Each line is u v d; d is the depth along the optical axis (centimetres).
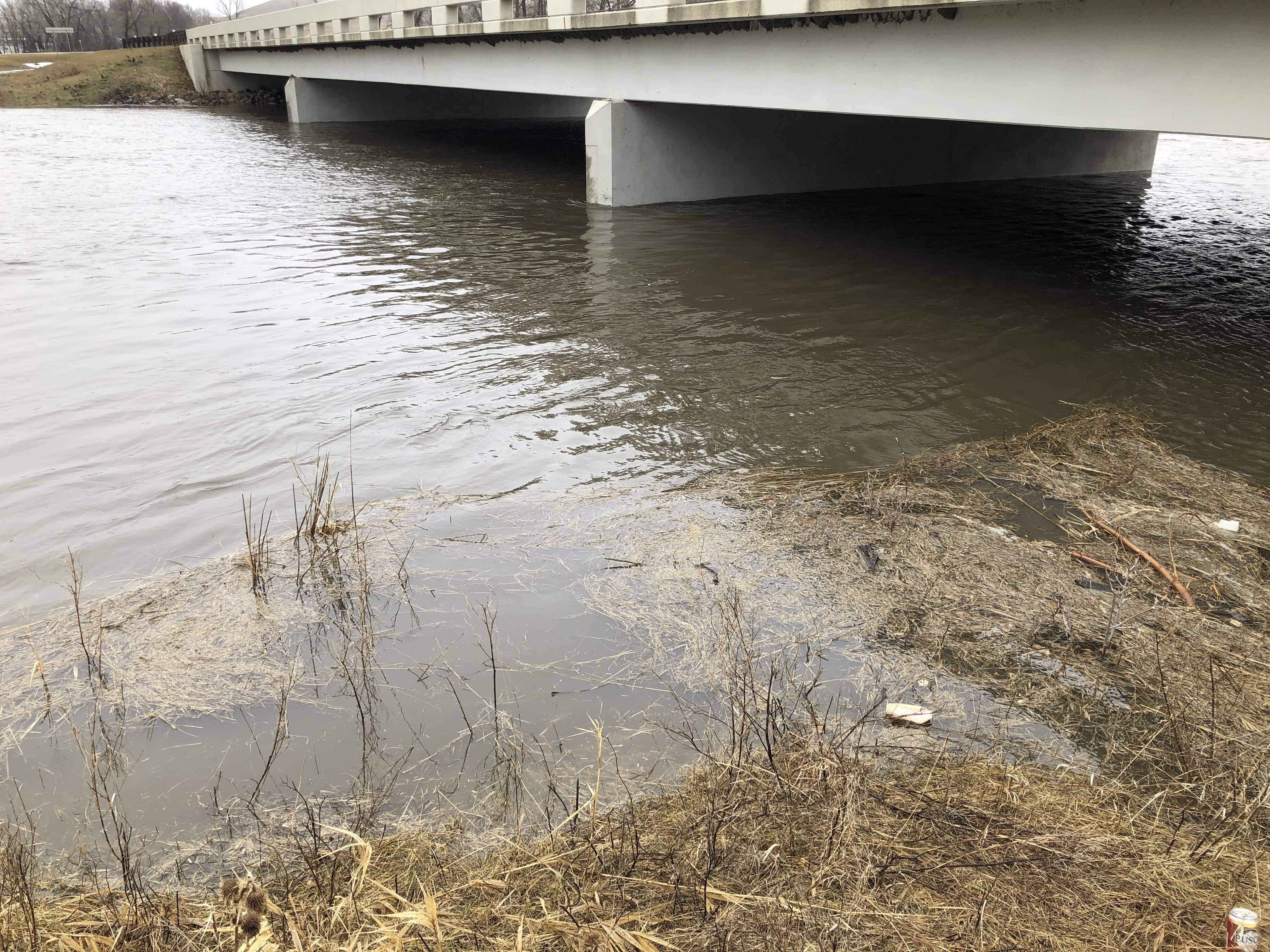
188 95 4334
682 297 1023
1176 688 374
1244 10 714
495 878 278
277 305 990
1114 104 835
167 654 410
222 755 350
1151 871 276
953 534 505
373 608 447
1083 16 839
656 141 1592
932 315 961
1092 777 325
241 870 292
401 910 266
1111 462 604
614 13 1412
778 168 1728
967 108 984
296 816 316
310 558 490
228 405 706
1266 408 710
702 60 1359
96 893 279
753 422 679
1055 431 656
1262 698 366
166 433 654
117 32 11869
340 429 664
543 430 663
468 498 561
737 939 249
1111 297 1039
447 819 313
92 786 308
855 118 1761
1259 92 718
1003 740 349
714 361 813
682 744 352
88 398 717
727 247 1284
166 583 468
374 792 328
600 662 405
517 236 1360
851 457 621
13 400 711
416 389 742
